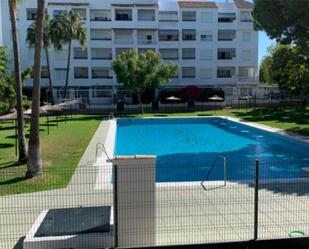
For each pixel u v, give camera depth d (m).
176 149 27.31
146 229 8.59
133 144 29.75
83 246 8.34
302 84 53.19
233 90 70.44
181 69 70.44
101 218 9.24
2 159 20.11
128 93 68.06
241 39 71.50
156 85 50.94
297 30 26.66
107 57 69.12
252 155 24.44
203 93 63.59
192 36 70.56
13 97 30.27
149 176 8.50
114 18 68.12
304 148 24.81
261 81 95.62
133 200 8.52
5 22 65.56
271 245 8.35
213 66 71.06
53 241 8.24
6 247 8.73
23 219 10.32
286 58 61.34
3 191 13.17
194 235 9.29
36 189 13.38
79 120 43.25
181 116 46.84
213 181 14.29
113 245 8.45
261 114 46.47
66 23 54.41
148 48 68.62
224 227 9.77
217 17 70.44
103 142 25.88
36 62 15.08
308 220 10.22
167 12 70.25
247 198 12.05
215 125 41.31
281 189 13.05
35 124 15.35
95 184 13.94
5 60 31.84
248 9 71.12
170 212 10.80
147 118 44.00
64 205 11.53
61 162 18.97
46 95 63.47
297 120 37.84
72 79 67.69
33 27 52.69
